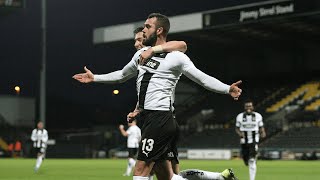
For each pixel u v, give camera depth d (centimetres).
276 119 4647
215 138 4725
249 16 3884
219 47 4984
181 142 4841
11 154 4597
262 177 1944
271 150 4153
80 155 4516
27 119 5297
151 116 654
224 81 5359
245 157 1769
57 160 3900
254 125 1742
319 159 3978
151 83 657
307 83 4966
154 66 657
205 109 5194
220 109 5116
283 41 4672
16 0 3878
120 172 2272
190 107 5262
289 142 4375
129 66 704
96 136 5031
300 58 5022
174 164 722
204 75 637
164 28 669
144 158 654
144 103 661
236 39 4612
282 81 5106
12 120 5241
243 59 5272
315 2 3519
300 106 4653
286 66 5081
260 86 5169
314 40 4584
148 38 671
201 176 695
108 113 5716
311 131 4366
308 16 3678
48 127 5712
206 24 4125
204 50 5150
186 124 5047
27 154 4538
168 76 655
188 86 5381
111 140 4919
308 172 2270
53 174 2112
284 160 3981
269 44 4822
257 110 4875
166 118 655
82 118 5781
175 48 657
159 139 652
